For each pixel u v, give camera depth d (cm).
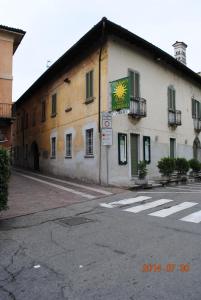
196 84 2417
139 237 630
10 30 1823
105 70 1557
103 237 637
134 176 1666
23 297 385
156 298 371
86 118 1722
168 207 956
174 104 2069
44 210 952
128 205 1014
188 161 2011
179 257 507
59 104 2108
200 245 566
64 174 1995
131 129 1661
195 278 425
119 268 468
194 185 1711
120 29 1511
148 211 903
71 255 533
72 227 730
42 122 2459
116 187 1469
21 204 1045
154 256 515
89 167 1673
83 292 393
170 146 2023
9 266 489
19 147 3234
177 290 390
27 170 2628
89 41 1630
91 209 956
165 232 663
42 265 490
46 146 2356
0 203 777
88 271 461
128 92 1414
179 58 2572
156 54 1828
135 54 1714
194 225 718
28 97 2875
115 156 1552
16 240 633
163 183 1638
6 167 790
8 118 1809
